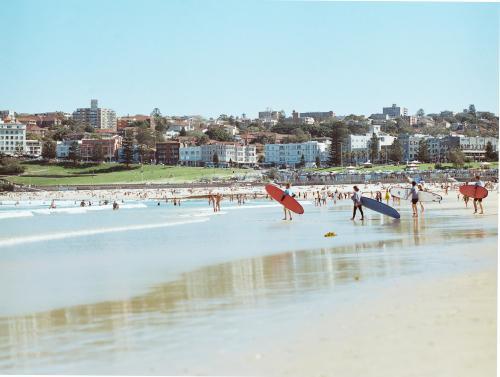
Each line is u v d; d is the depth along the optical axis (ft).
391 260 63.67
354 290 48.16
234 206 271.69
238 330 38.32
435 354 32.48
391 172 594.65
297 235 98.02
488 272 53.21
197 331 38.65
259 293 49.06
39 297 52.06
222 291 50.85
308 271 58.85
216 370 31.86
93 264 72.08
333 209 200.34
